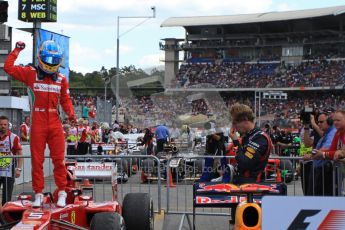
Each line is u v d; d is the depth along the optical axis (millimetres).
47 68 6965
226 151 13586
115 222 6340
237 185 6242
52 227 6230
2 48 23344
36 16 26031
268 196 4383
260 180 6891
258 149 6652
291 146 21609
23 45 7070
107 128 27375
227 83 69438
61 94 7242
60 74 7211
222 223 10227
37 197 6746
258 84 68000
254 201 5902
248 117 6816
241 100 69562
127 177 13383
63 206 6703
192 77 71875
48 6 26016
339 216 4301
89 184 8141
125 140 24828
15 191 13398
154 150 21094
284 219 4363
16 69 7012
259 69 70562
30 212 6328
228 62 73500
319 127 9930
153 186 14602
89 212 7113
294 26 72938
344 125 7879
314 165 9102
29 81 7031
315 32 70250
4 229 6609
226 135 14609
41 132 6969
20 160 10266
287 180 14055
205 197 6133
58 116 7125
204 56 75688
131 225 7625
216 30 75875
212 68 72812
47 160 16172
